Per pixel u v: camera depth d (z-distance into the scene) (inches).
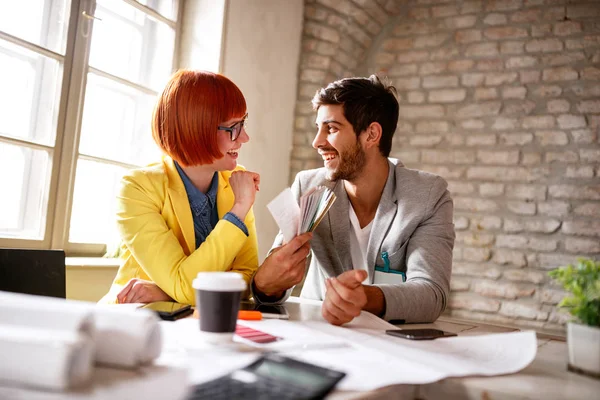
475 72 132.2
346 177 60.8
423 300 46.6
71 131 81.0
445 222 56.7
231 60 107.3
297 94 128.3
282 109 123.9
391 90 65.0
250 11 111.7
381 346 32.0
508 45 129.6
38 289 50.7
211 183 60.9
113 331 19.4
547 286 120.0
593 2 123.2
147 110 99.5
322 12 126.0
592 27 122.9
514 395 24.4
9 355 16.6
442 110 134.3
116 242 86.9
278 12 120.1
